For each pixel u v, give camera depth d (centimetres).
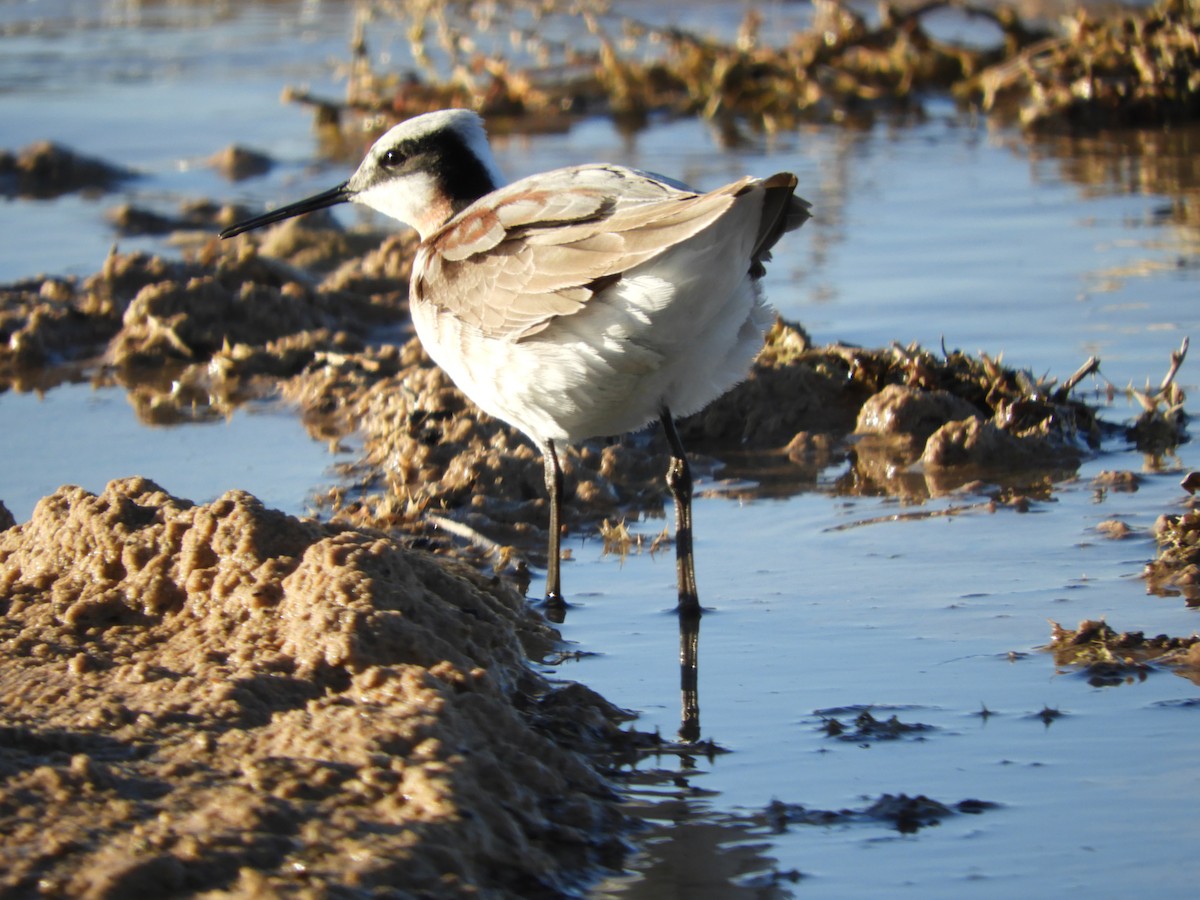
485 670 881
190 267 1842
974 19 2939
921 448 1370
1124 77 2519
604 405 1039
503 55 2923
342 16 3466
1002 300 1691
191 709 818
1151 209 2006
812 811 797
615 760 859
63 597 944
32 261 2002
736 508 1257
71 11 3597
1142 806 787
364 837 715
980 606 1039
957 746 858
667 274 948
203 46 3256
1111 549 1123
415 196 1288
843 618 1034
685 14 3200
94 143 2597
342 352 1670
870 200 2120
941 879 732
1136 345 1547
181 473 1359
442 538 1216
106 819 723
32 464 1385
